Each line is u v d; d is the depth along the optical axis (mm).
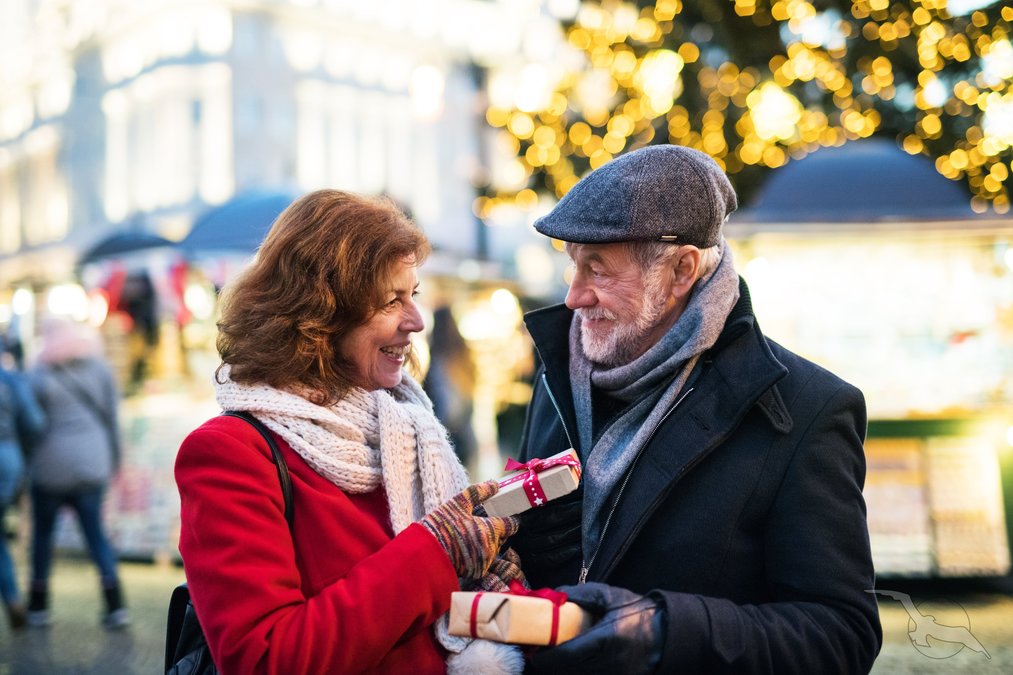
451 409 7836
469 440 7918
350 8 16781
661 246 1818
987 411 5605
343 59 16766
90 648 5383
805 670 1613
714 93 10797
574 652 1553
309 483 1772
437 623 1737
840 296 5875
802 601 1700
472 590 1792
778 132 10570
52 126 17906
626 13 11188
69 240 17312
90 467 5930
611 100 11422
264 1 15836
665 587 1752
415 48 17531
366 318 1840
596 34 11227
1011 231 5660
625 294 1844
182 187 15688
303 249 1824
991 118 10023
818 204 5898
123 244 7910
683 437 1770
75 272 8664
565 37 11578
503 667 1668
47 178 18031
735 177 10695
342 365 1876
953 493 5621
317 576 1722
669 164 1841
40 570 5980
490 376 10406
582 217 1838
